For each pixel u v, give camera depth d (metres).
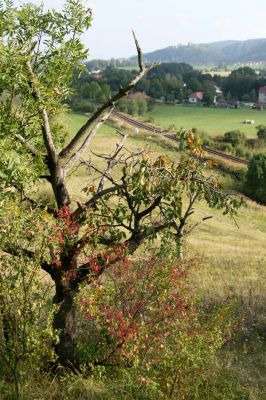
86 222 7.27
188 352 6.71
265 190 60.72
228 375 8.64
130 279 6.93
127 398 6.54
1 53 6.74
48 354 6.04
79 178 38.12
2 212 6.10
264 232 43.38
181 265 7.45
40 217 6.37
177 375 6.84
